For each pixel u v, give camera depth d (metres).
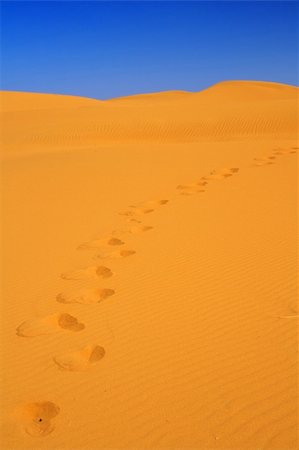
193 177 11.83
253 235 7.12
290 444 3.01
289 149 15.84
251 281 5.44
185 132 27.86
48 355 4.15
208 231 7.45
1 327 4.71
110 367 3.92
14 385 3.76
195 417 3.29
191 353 4.04
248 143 18.47
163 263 6.19
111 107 39.06
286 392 3.48
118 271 6.01
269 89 66.12
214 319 4.60
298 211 8.27
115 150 18.38
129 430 3.21
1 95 49.12
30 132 28.81
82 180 12.40
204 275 5.70
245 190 10.07
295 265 5.85
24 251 7.10
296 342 4.10
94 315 4.84
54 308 5.05
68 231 8.00
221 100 50.16
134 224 8.16
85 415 3.37
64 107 42.34
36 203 10.32
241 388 3.56
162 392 3.57
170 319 4.65
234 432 3.14
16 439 3.18
